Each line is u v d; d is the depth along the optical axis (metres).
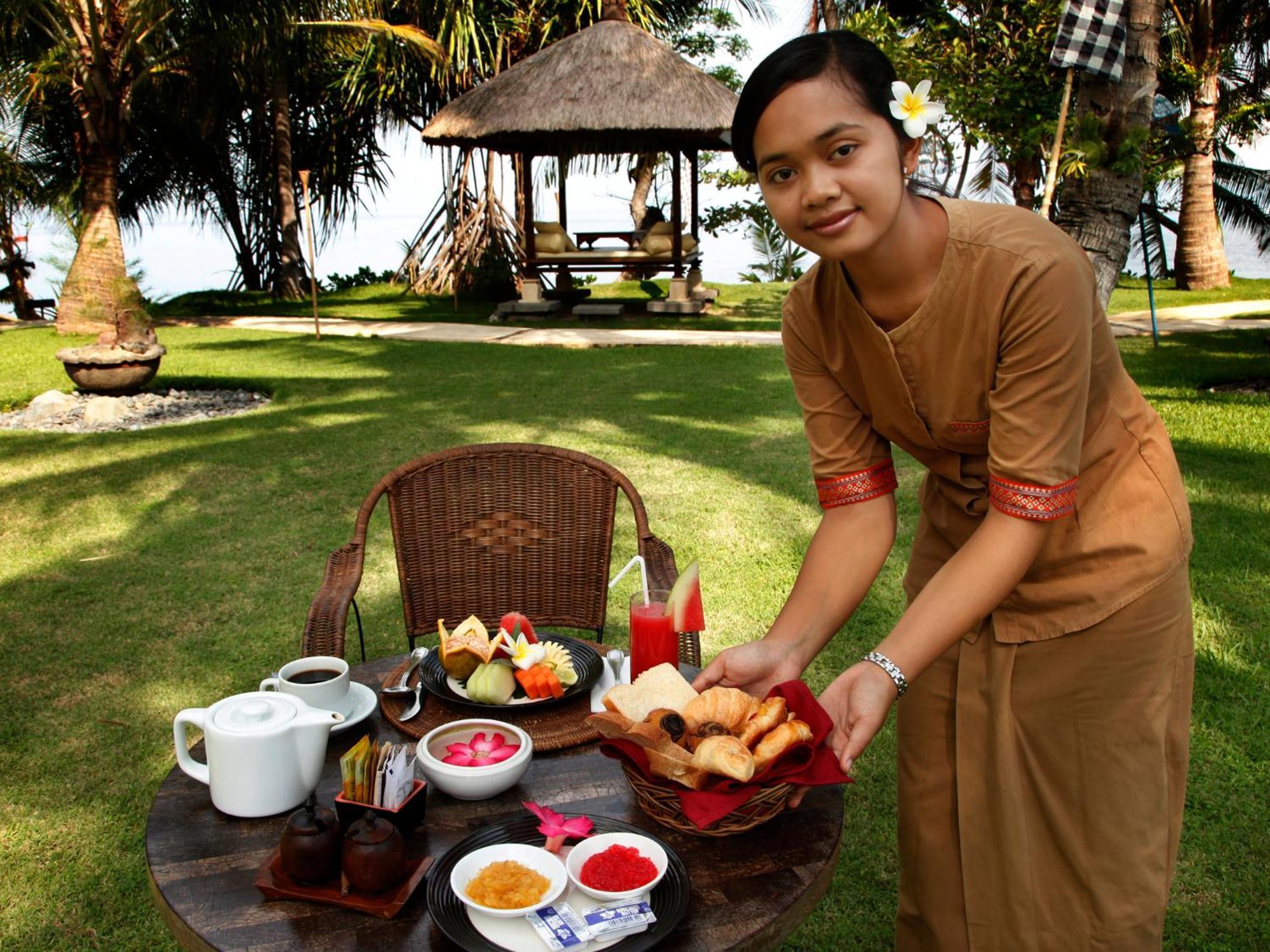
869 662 1.47
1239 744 2.96
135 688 3.38
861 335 1.59
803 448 6.25
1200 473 5.38
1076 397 1.47
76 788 2.83
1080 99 5.60
